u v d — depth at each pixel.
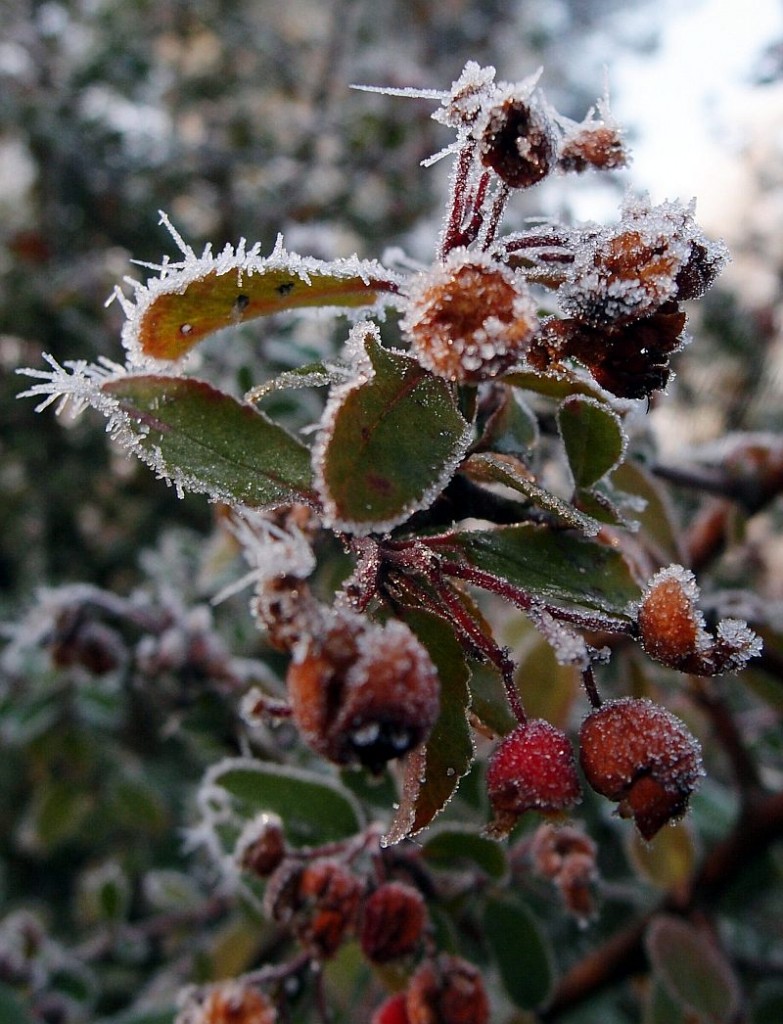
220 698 0.22
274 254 0.11
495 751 0.10
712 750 0.29
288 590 0.09
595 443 0.12
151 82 0.52
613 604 0.11
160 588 0.30
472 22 0.61
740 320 0.43
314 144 0.52
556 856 0.17
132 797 0.33
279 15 0.60
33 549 0.48
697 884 0.23
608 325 0.10
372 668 0.08
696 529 0.25
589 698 0.10
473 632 0.10
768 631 0.19
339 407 0.10
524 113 0.10
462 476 0.12
